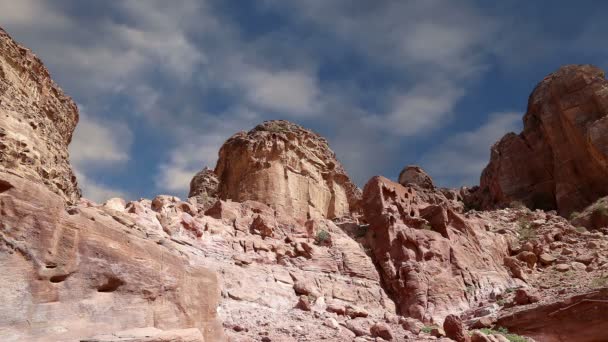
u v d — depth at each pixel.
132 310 10.64
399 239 29.59
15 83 24.86
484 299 27.53
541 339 22.53
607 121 46.03
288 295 23.55
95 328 9.72
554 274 30.66
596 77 50.31
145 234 13.91
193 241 23.78
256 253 25.48
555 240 35.66
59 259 9.73
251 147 41.19
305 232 29.02
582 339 21.80
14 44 25.69
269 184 39.28
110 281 10.54
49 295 9.38
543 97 53.22
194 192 42.03
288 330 19.31
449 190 59.72
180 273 12.50
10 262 8.98
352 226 33.38
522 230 37.00
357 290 26.11
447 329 20.75
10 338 8.50
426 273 27.69
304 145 44.41
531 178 51.66
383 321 23.17
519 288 26.09
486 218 38.47
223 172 42.94
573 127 48.62
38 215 9.61
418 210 33.28
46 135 25.56
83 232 10.41
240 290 22.12
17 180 9.57
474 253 30.55
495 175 54.50
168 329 11.37
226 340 13.24
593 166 46.59
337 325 20.98
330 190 43.81
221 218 26.92
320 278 25.72
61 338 9.09
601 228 37.62
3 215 9.18
